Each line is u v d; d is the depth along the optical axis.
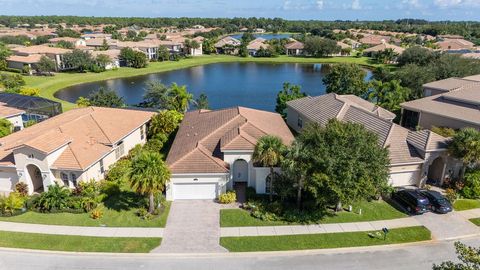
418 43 189.50
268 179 32.72
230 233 27.17
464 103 45.38
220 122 39.66
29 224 28.05
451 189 33.41
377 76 87.31
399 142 35.28
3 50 110.88
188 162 32.22
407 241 26.47
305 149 27.94
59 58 112.75
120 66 126.38
